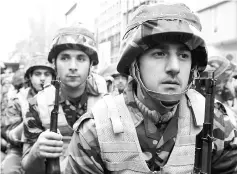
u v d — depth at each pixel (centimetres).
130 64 133
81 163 131
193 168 129
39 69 326
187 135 132
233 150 140
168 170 127
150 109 131
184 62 125
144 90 128
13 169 255
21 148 268
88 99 227
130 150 127
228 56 270
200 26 129
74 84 215
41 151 150
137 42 123
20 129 262
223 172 144
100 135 128
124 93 138
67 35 213
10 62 679
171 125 132
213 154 139
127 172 127
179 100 127
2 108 482
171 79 121
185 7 129
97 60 231
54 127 152
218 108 145
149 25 121
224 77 245
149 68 124
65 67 214
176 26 118
